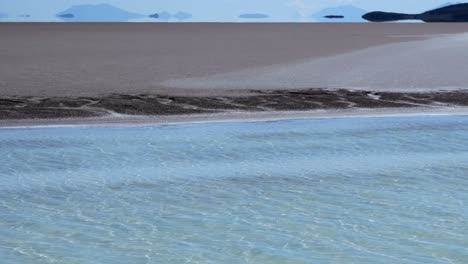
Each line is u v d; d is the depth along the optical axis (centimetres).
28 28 7912
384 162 1223
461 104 1808
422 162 1224
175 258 784
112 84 2181
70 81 2250
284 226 890
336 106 1762
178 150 1300
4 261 770
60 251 802
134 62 2962
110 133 1438
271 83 2231
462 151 1310
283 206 972
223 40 5038
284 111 1694
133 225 892
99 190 1045
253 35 6084
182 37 5516
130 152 1280
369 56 3250
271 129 1495
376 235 858
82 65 2803
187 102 1798
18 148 1300
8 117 1572
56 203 980
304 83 2231
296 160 1232
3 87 2077
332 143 1366
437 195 1025
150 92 2002
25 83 2181
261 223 902
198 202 989
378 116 1650
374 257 790
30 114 1608
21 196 1010
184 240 840
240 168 1174
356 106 1767
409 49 3750
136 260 778
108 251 804
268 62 2966
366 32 7106
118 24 11350
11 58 3130
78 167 1174
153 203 983
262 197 1014
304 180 1104
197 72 2559
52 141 1359
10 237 845
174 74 2488
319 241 838
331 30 7950
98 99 1830
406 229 879
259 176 1126
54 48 3900
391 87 2127
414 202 991
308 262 775
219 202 990
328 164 1205
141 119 1583
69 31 6862
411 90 2056
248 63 2927
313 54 3450
